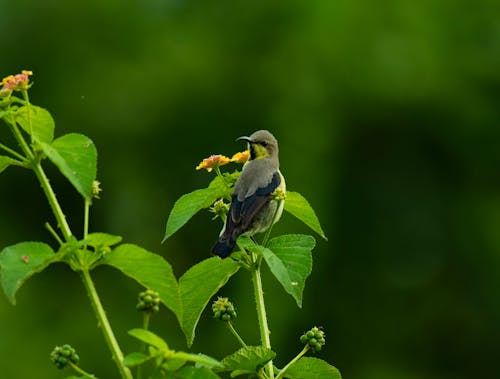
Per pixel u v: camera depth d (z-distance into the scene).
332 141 20.69
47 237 19.89
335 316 19.83
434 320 20.27
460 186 21.45
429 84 21.39
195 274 5.70
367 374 19.58
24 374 17.80
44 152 5.20
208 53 21.78
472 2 22.48
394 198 20.92
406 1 22.28
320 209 19.86
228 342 17.59
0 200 19.89
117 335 18.25
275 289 17.77
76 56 21.58
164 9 22.83
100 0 21.95
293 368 5.55
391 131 21.33
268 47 21.91
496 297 20.52
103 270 19.03
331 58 21.44
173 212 5.79
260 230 7.25
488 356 20.28
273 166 7.45
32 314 18.61
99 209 20.09
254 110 21.19
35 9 21.56
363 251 20.42
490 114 21.62
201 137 21.08
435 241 20.73
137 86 21.27
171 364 4.84
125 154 20.84
